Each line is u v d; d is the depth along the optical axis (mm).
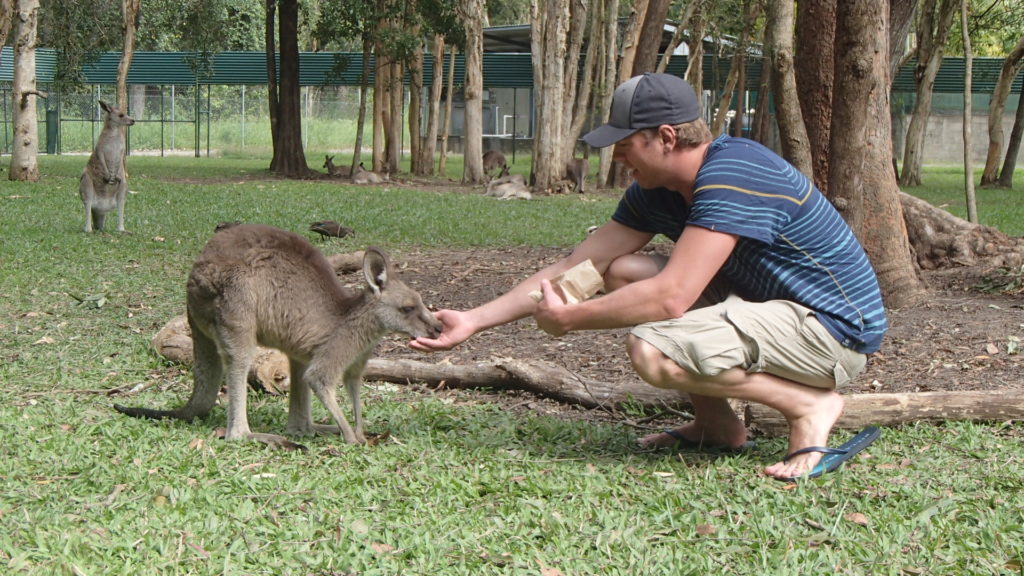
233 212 15656
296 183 23078
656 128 3912
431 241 13211
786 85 7840
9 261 10227
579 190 23094
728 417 4578
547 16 22062
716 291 4332
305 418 4793
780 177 3908
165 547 3281
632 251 4496
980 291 8961
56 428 4645
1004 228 15195
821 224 3963
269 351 5723
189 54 29312
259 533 3475
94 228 13055
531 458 4398
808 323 3936
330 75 28906
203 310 4559
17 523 3447
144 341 6828
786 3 7758
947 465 4270
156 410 4941
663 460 4332
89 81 34094
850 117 7570
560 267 4477
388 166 28078
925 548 3412
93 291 8820
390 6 25000
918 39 26562
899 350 6582
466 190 23016
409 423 5023
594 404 5480
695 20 25484
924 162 38875
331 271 4723
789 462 4133
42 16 25609
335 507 3734
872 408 4785
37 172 20438
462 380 5906
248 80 34469
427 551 3328
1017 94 37781
